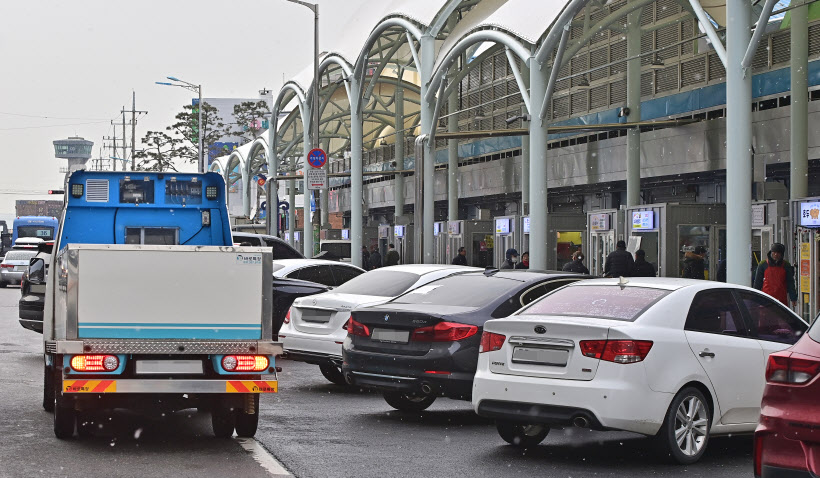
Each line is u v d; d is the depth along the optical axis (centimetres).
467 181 5319
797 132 2800
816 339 629
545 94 2789
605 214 3181
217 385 944
